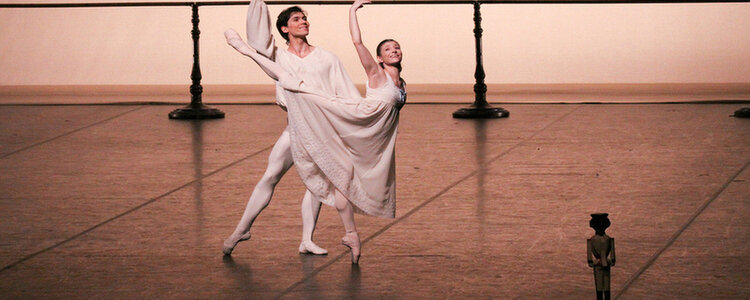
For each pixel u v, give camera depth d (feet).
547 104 50.98
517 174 32.83
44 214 28.25
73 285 21.18
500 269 21.75
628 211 27.07
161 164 35.94
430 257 22.95
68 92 63.16
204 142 40.65
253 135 42.24
